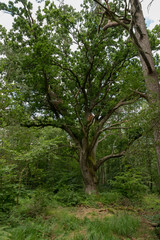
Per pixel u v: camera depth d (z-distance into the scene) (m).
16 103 7.46
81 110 14.65
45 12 10.47
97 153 18.02
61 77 12.82
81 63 12.07
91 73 13.06
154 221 6.17
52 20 10.99
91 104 13.66
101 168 19.97
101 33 11.03
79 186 14.38
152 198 10.70
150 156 5.11
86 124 12.12
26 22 10.80
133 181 10.76
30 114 12.41
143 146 5.00
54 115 13.92
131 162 5.53
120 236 4.98
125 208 8.44
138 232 5.25
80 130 12.80
